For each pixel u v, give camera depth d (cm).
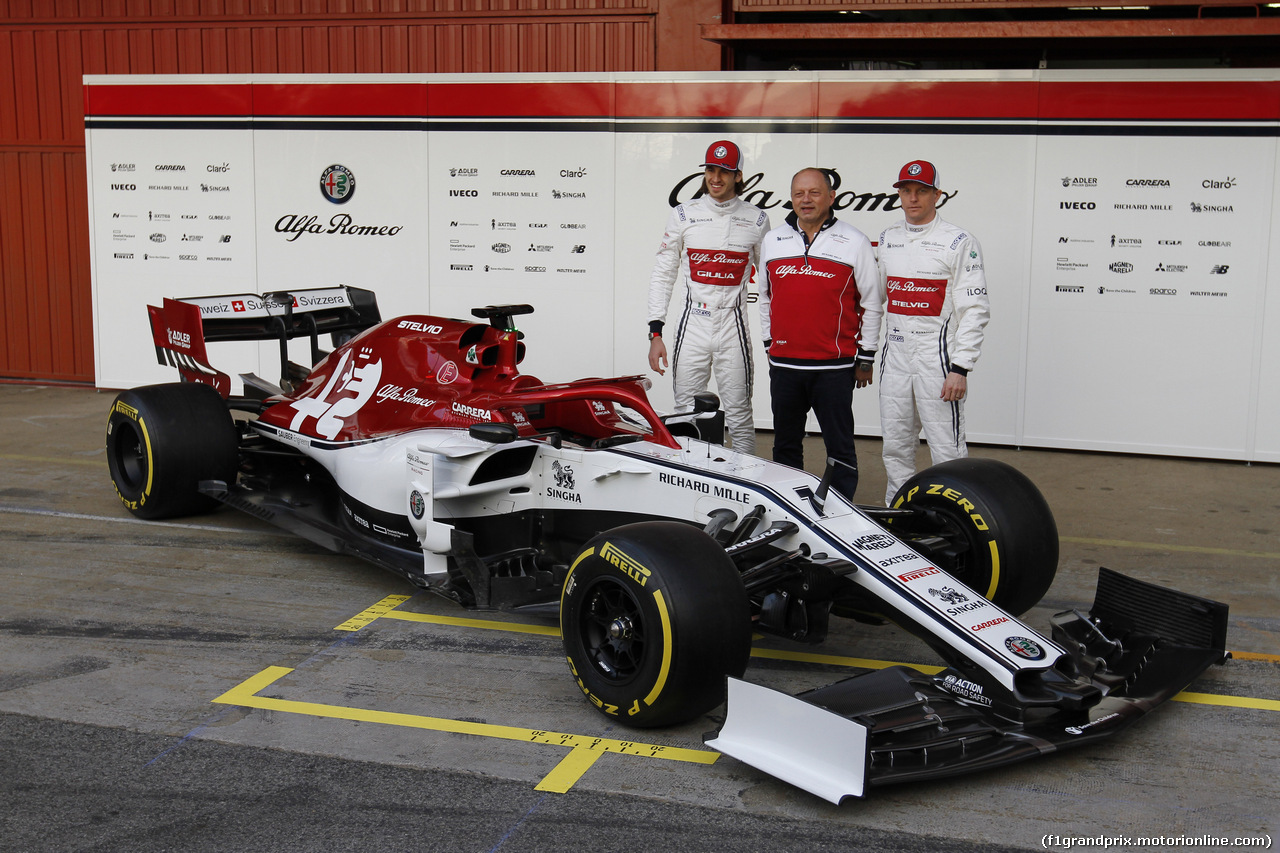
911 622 366
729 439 641
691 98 828
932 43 872
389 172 892
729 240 605
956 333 554
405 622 469
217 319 619
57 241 1042
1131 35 745
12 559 541
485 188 877
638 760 349
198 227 941
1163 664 388
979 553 429
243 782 333
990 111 783
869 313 565
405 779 336
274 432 580
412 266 902
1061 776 343
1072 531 615
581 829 309
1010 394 813
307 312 655
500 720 377
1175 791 334
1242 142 746
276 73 977
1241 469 766
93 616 468
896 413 579
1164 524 629
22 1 1020
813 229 555
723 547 387
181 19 1002
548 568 466
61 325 1054
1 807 317
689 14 909
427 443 477
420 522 460
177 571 528
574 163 856
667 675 342
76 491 668
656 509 434
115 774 337
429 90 874
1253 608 493
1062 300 793
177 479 577
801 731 321
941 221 555
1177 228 766
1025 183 786
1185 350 778
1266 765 350
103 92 939
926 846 302
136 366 980
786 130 817
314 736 363
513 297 885
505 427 433
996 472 443
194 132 927
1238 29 724
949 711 344
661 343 632
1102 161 770
